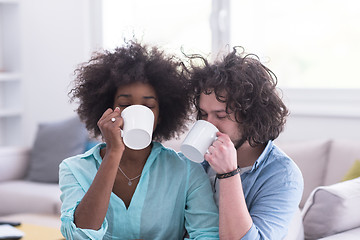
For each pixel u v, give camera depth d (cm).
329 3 385
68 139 418
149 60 172
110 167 154
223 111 162
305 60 397
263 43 414
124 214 169
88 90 177
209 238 163
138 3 475
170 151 180
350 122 347
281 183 165
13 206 381
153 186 172
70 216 157
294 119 369
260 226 158
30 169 430
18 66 512
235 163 156
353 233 201
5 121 529
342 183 214
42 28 507
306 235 204
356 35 375
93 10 486
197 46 441
